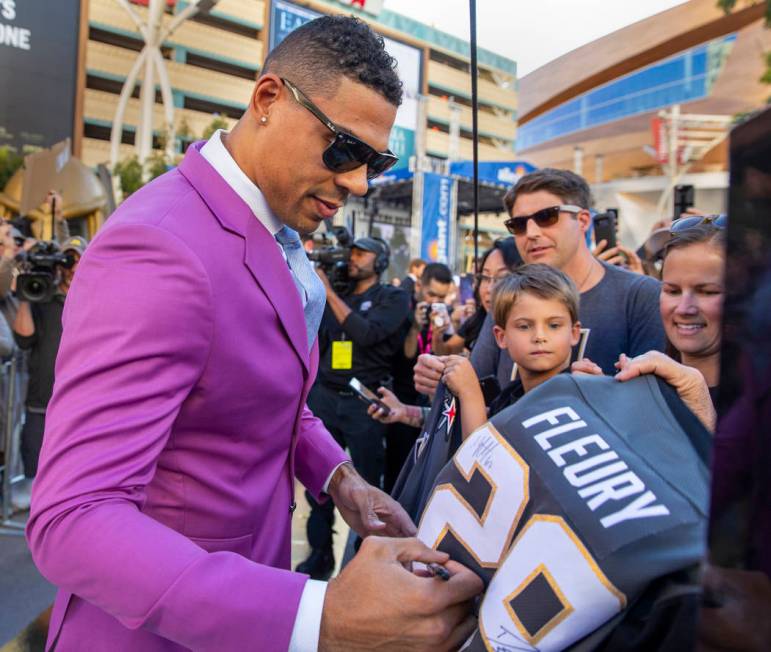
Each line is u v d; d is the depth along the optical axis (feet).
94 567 2.17
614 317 5.70
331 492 4.10
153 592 2.15
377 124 3.00
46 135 76.79
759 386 1.31
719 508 1.38
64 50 77.10
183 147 67.67
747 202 1.36
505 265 9.02
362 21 3.09
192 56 90.68
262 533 3.35
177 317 2.49
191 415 2.80
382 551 2.39
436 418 4.63
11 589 8.86
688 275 4.10
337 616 2.26
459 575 2.33
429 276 14.05
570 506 2.10
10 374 11.60
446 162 42.55
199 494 2.88
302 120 2.92
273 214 3.22
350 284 10.90
